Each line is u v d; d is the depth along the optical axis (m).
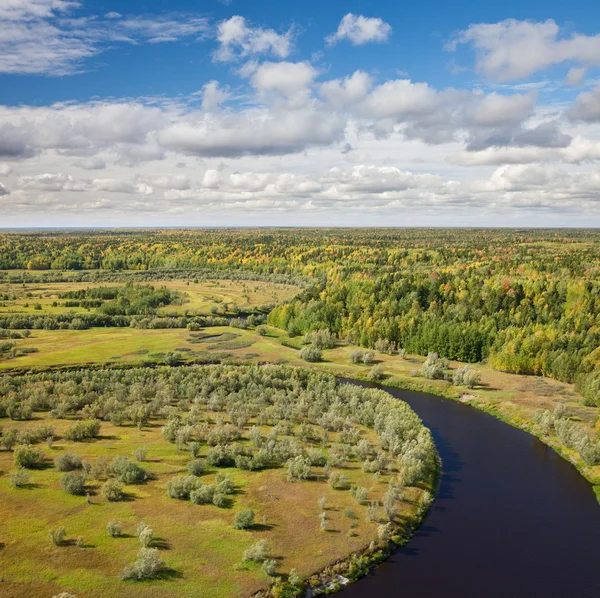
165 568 46.38
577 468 75.12
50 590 42.47
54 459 66.50
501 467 75.31
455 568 51.19
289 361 135.75
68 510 54.69
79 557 46.81
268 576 46.78
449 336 136.88
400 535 55.78
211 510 56.53
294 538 52.69
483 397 106.88
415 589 47.94
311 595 46.22
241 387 104.00
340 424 84.06
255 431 75.94
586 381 103.50
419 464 67.94
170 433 75.94
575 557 53.53
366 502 60.59
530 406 99.81
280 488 62.62
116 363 128.12
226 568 47.31
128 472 61.84
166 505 57.03
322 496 61.28
